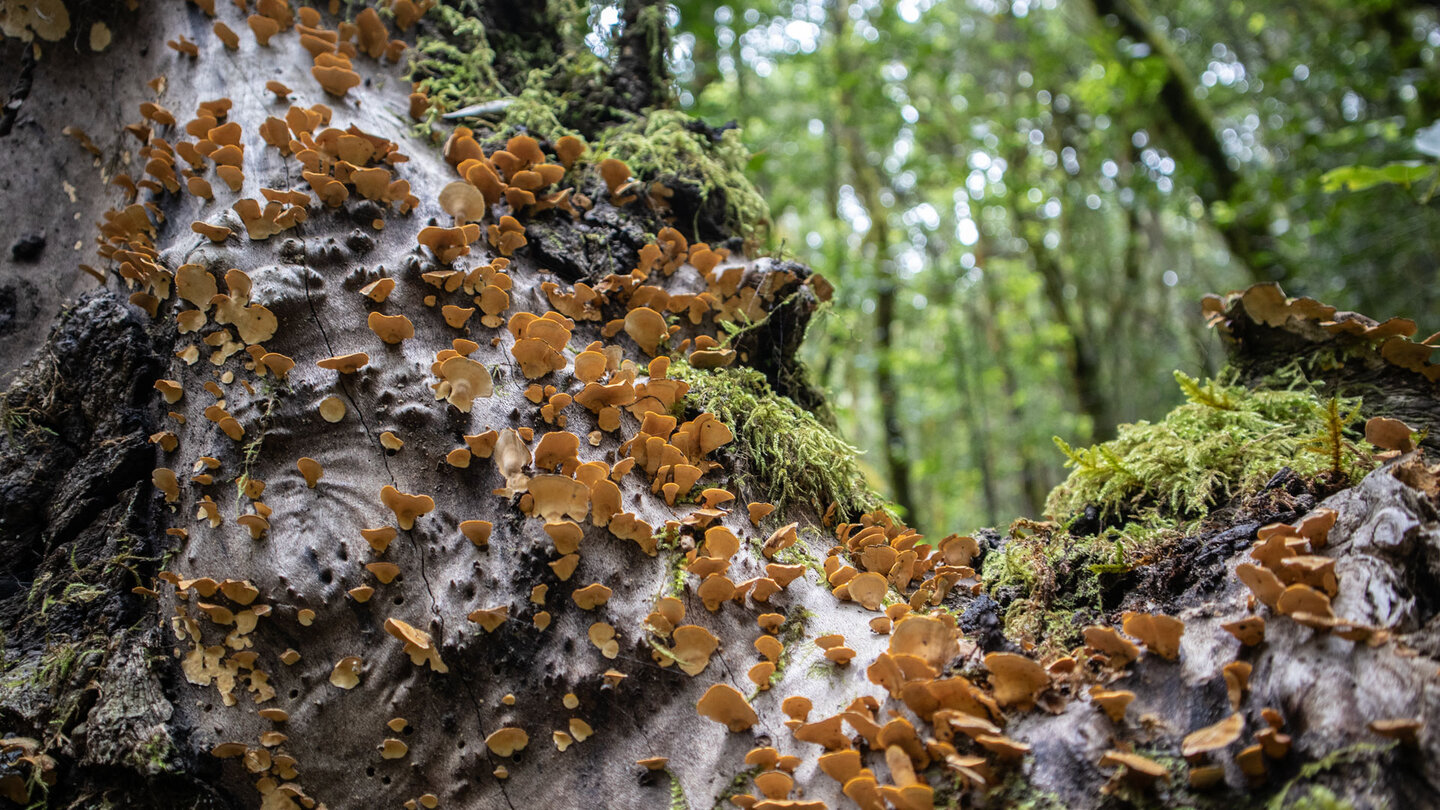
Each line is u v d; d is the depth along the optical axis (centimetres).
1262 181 1041
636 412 293
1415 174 523
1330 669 189
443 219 322
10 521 298
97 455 290
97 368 300
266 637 253
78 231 358
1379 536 208
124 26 376
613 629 246
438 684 246
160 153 317
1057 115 1427
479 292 306
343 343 284
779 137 1198
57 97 378
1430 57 1038
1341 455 271
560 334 291
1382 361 318
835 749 217
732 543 259
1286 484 276
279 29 367
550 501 254
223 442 271
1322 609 196
